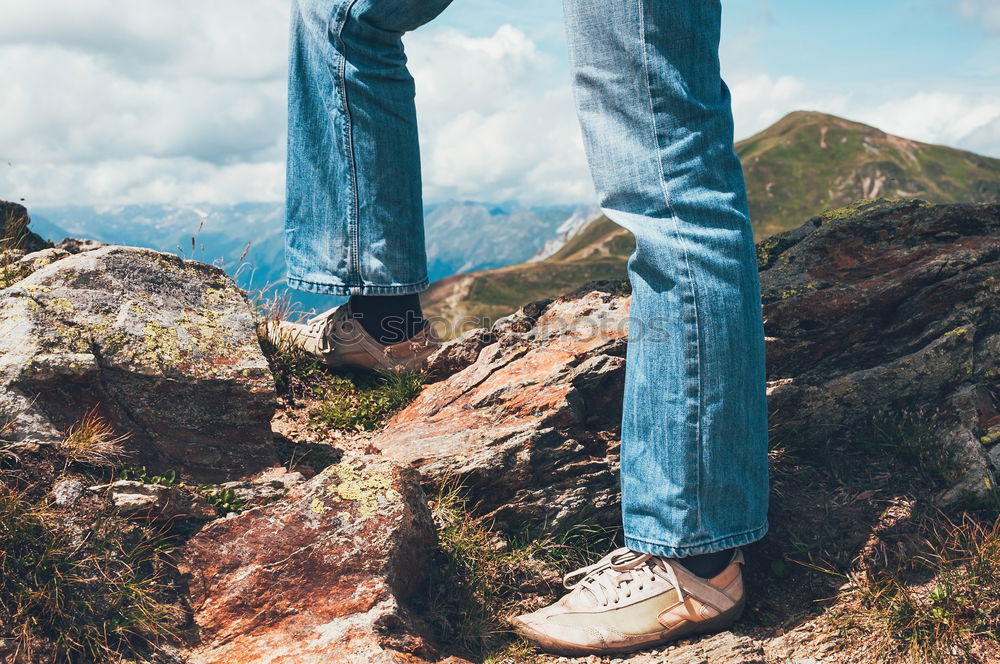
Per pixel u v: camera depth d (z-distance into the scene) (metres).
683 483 2.00
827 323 3.19
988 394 3.02
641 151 1.99
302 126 2.98
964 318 3.13
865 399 3.08
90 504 2.04
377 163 2.92
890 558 2.41
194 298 2.77
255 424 2.61
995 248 3.25
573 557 2.61
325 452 2.92
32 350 2.25
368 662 1.88
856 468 2.90
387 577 2.10
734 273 1.96
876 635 2.12
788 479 2.89
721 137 2.01
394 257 3.05
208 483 2.43
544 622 2.24
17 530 1.87
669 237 1.96
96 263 2.62
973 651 1.98
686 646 2.15
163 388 2.45
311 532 2.16
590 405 3.02
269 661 1.89
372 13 2.71
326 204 3.01
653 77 1.95
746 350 1.98
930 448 2.81
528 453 2.72
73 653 1.78
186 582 2.06
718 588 2.15
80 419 2.27
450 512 2.57
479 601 2.35
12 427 2.12
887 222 3.46
